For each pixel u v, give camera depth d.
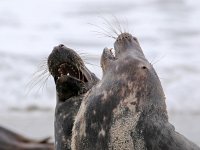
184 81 48.94
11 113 45.19
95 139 14.73
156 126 14.26
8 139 31.78
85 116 14.95
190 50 58.00
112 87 14.77
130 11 74.56
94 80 17.05
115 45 16.02
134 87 14.62
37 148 31.58
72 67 17.17
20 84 49.91
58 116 16.34
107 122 14.56
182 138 14.48
